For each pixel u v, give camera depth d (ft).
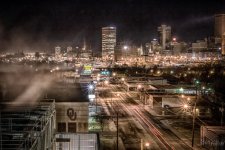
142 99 280.51
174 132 177.68
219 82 351.25
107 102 275.18
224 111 218.38
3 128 71.97
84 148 107.45
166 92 273.54
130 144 153.69
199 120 206.18
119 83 419.95
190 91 287.07
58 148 106.93
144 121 203.51
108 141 157.69
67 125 136.05
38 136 67.51
